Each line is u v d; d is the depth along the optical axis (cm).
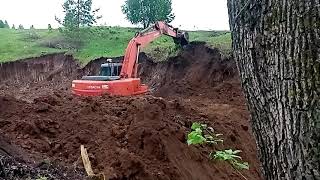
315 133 245
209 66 1814
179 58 1956
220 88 1648
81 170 686
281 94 259
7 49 2814
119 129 851
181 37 1873
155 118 888
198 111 1166
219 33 2486
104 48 2644
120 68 1400
